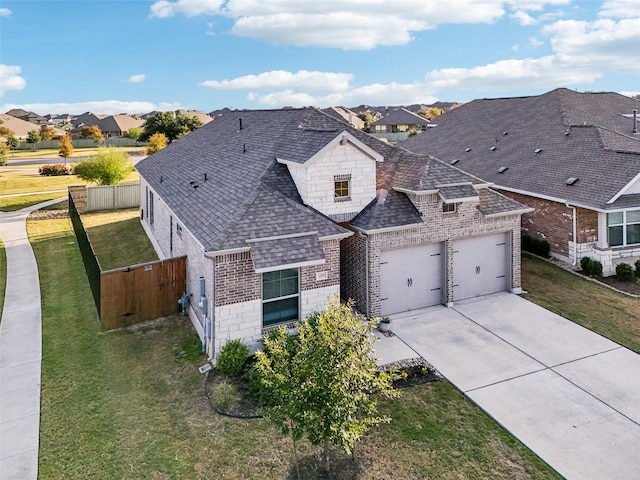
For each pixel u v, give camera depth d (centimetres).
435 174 1652
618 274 1873
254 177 1639
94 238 2681
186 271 1620
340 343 787
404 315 1586
